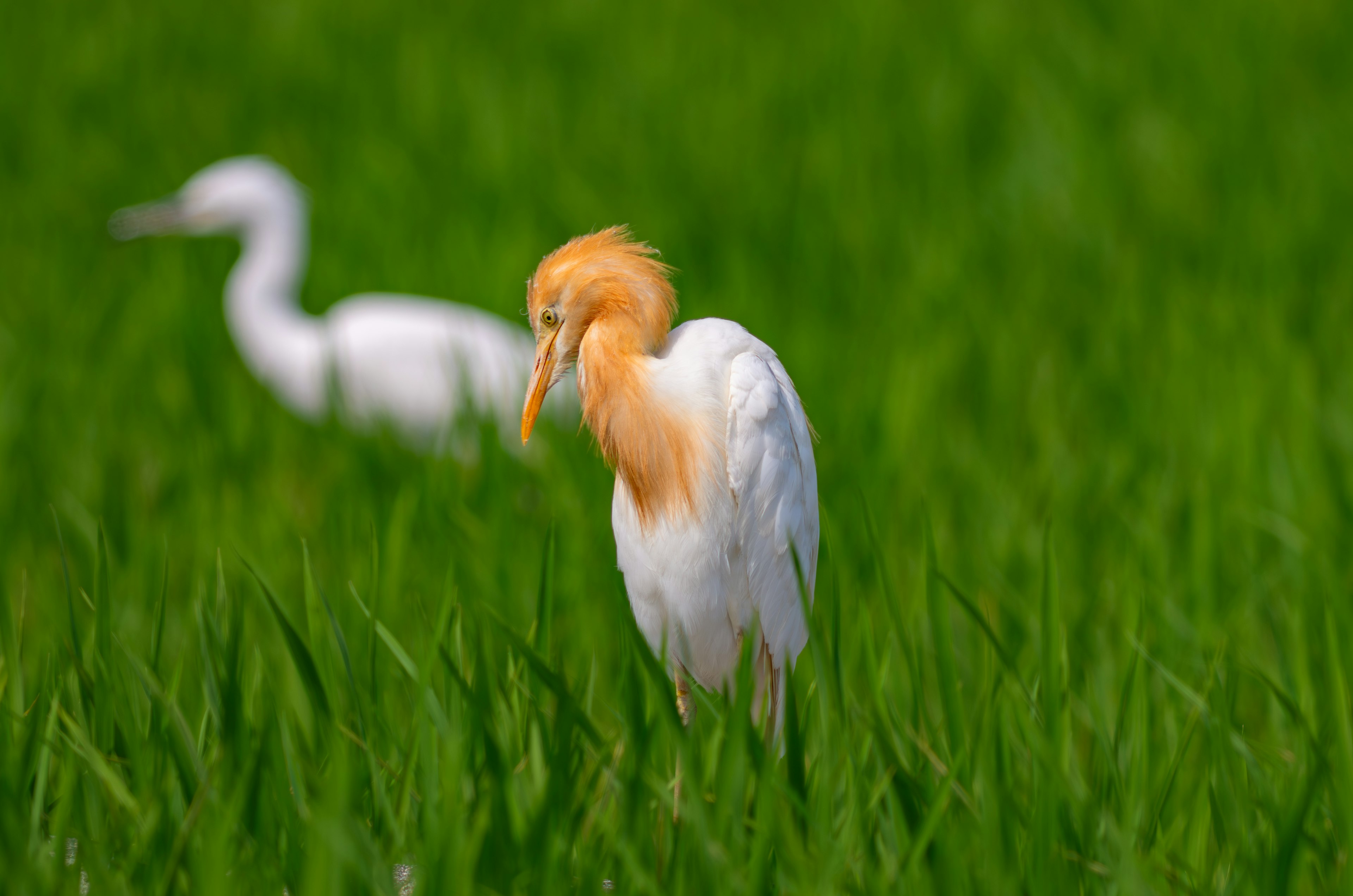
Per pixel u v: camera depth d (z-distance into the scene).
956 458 11.26
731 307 14.27
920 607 7.79
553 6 31.03
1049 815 5.42
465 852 5.04
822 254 16.55
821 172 19.53
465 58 25.92
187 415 12.60
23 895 5.05
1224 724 6.18
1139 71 23.92
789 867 5.28
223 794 5.65
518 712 6.16
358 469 10.98
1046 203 18.58
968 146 21.69
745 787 5.59
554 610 8.48
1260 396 11.35
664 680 5.39
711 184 19.50
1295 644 7.54
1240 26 26.33
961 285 15.55
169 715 5.78
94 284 16.47
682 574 7.01
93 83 24.62
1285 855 5.36
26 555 10.02
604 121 22.66
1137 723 6.27
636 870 5.12
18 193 19.91
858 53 26.19
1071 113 21.36
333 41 27.50
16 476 10.84
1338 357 13.00
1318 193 17.80
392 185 19.00
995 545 9.71
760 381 6.87
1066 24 26.86
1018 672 6.20
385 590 8.27
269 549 9.53
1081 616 8.22
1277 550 9.62
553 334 7.15
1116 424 12.08
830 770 5.55
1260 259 15.60
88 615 8.65
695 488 6.88
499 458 10.49
